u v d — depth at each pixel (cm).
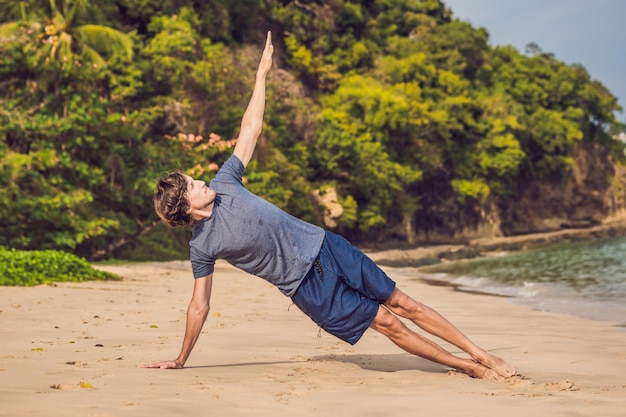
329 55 5838
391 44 6538
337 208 4291
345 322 416
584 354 562
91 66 2577
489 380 416
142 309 853
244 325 736
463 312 1069
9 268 1184
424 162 5622
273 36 5472
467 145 6209
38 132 2117
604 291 1517
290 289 412
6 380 369
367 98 5119
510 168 6316
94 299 956
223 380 393
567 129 7331
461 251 4638
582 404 337
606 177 8094
